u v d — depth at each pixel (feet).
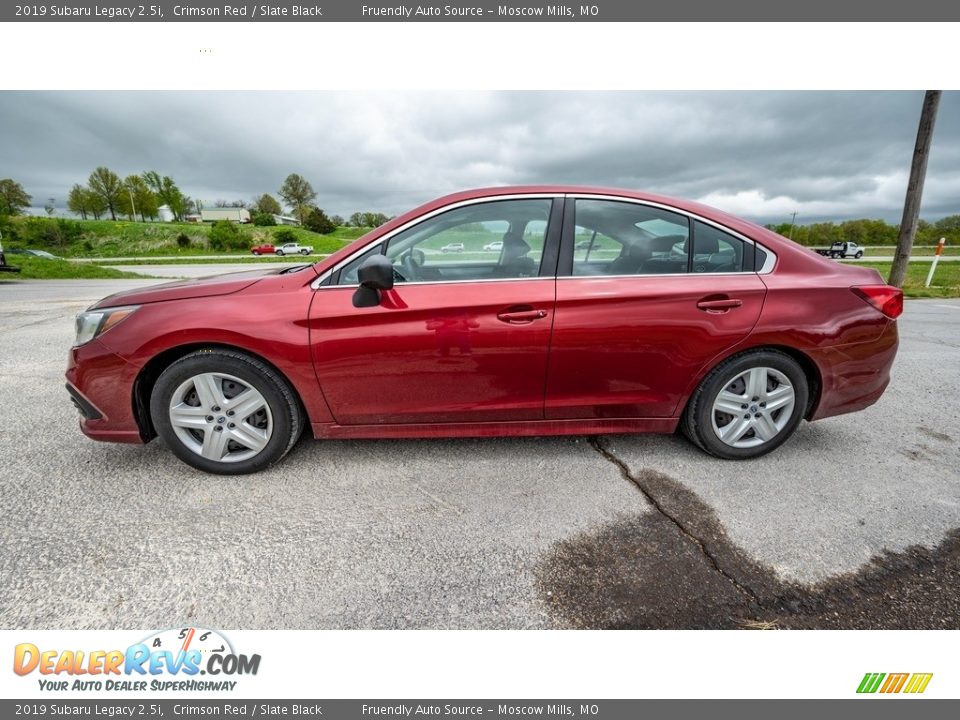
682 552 6.29
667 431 8.38
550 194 7.85
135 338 7.33
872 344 8.09
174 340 7.30
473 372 7.62
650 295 7.55
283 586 5.74
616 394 7.97
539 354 7.56
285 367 7.41
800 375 8.11
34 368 14.25
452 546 6.39
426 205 7.77
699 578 5.87
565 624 5.31
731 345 7.77
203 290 7.60
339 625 5.30
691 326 7.64
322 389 7.61
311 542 6.45
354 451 8.86
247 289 7.55
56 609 5.40
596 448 9.02
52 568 5.93
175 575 5.86
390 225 7.64
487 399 7.86
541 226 7.74
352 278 7.52
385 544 6.42
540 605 5.51
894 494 7.61
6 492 7.48
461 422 8.05
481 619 5.37
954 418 10.64
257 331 7.25
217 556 6.17
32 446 9.00
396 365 7.50
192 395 7.79
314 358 7.41
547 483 7.88
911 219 33.71
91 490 7.57
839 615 5.41
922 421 10.46
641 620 5.35
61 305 27.68
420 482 7.88
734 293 7.68
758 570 5.99
